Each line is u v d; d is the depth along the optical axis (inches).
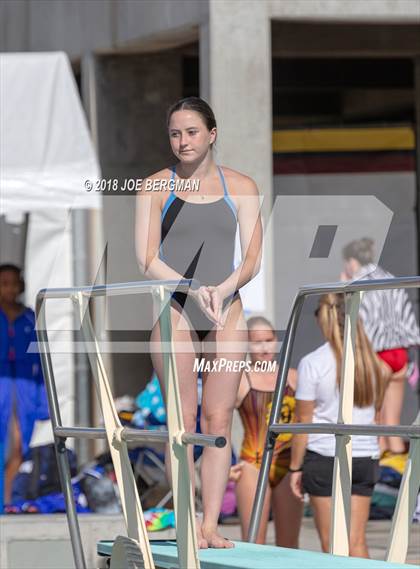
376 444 1047.6
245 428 1081.4
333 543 729.6
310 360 1039.0
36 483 1541.6
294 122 2487.7
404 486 713.0
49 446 1571.1
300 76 2196.1
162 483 1357.0
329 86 2203.5
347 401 743.1
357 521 1038.4
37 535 1143.0
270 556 703.7
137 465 1359.5
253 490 1077.1
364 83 2203.5
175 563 689.6
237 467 1082.7
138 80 1849.2
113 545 709.9
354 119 2475.4
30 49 1920.5
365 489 1042.7
